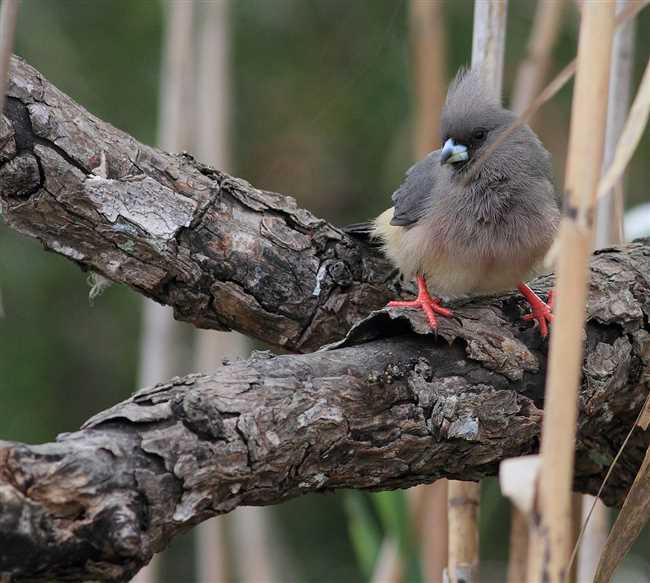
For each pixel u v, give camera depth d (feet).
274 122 46.19
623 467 24.45
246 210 25.67
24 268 44.55
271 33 46.06
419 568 26.25
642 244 26.84
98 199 23.76
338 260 26.55
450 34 43.47
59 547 15.12
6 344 45.42
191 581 52.11
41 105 23.24
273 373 18.88
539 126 36.42
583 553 27.73
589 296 23.67
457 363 21.03
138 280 24.73
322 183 46.78
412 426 20.08
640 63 43.88
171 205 24.49
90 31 45.60
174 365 33.99
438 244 27.68
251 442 17.57
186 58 33.91
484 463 21.36
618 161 16.28
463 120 28.07
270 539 42.83
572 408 14.96
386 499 26.16
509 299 26.09
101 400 46.70
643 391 23.80
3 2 16.38
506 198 27.50
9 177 23.09
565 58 43.16
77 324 46.57
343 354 20.27
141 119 44.50
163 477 16.34
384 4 44.78
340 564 49.44
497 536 50.06
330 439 18.92
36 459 15.38
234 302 25.46
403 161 43.80
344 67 45.27
